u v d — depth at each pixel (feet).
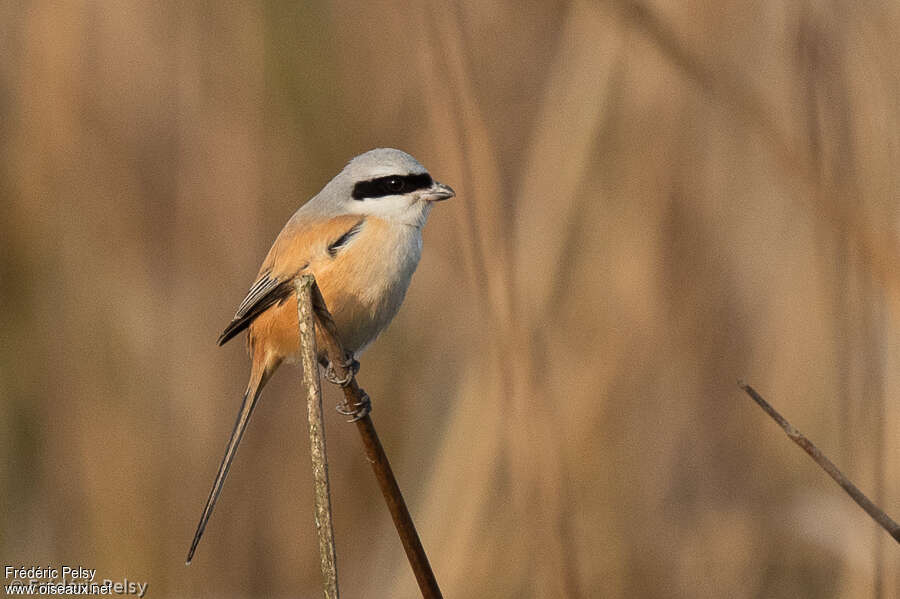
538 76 40.16
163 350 37.70
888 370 25.54
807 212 33.09
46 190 38.32
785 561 33.45
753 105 24.53
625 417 34.60
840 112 25.54
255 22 39.04
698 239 35.94
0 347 36.55
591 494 33.45
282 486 38.68
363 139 39.68
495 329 27.48
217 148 38.78
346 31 40.29
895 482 25.67
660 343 35.04
